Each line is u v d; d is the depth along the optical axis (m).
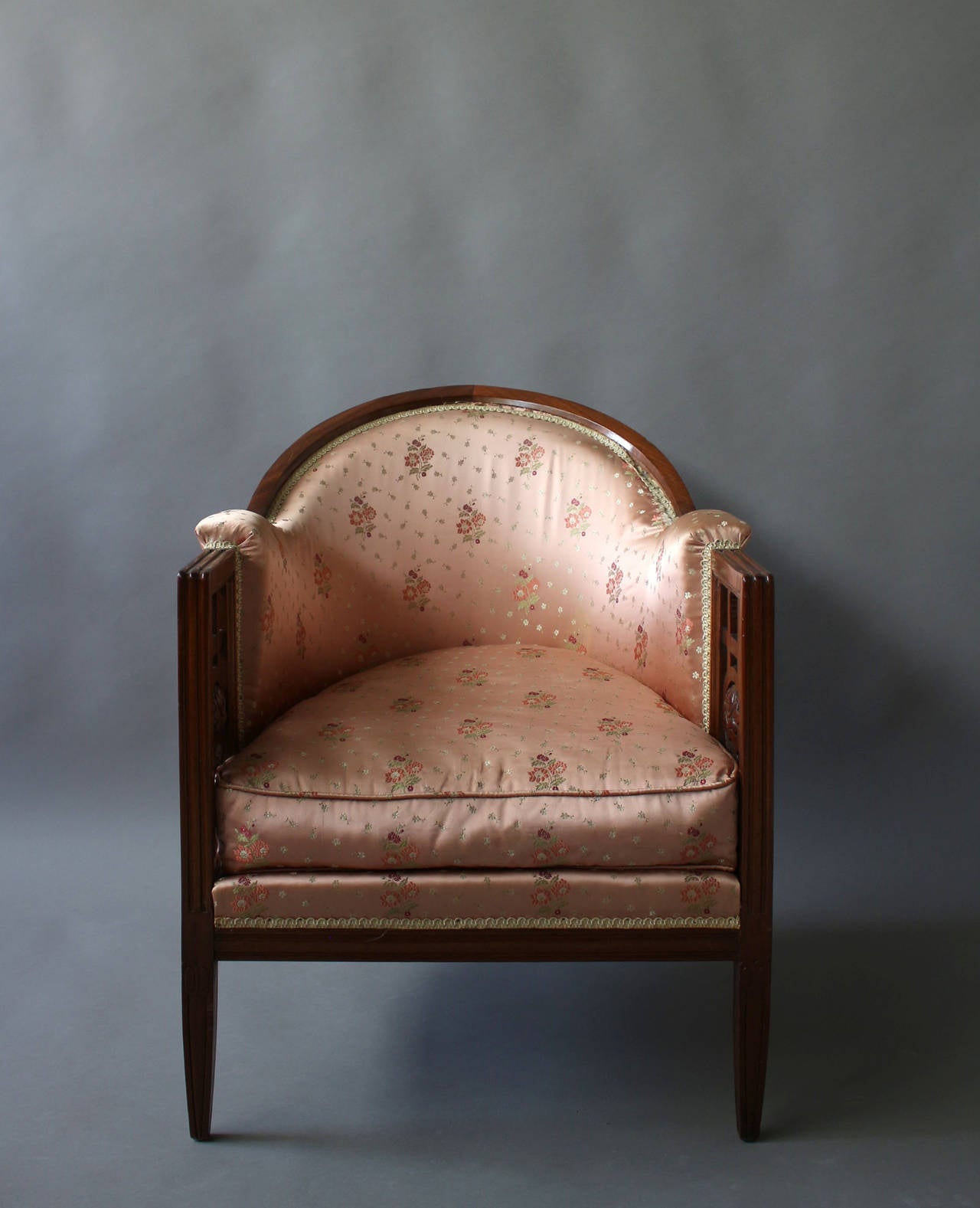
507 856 1.46
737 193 2.46
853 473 2.56
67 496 2.57
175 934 2.11
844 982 1.95
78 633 2.62
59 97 2.43
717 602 1.67
